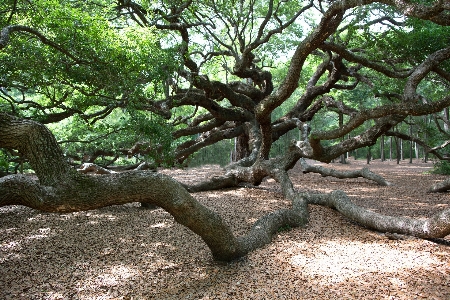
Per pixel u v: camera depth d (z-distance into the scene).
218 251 5.57
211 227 5.28
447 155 16.44
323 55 16.83
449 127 19.44
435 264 5.50
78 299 4.52
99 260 5.79
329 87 16.45
